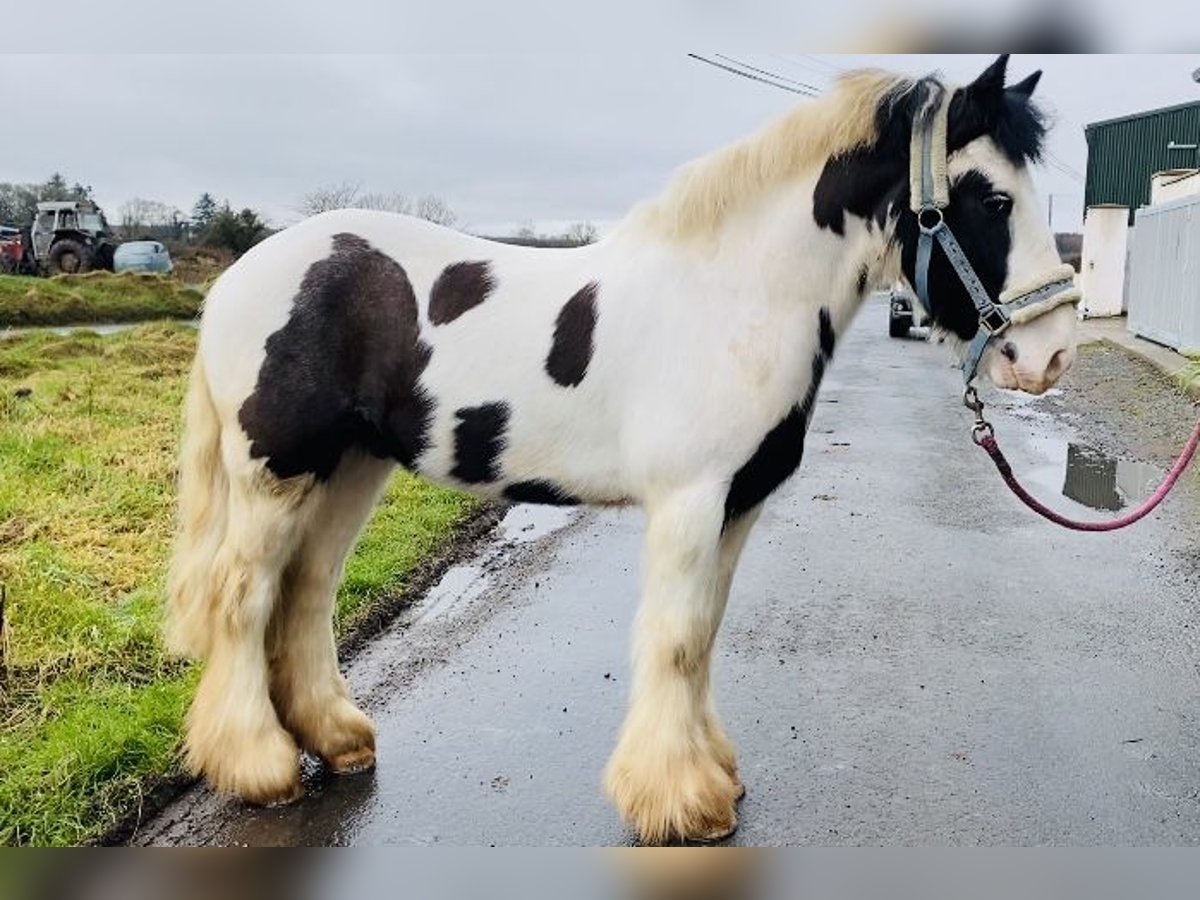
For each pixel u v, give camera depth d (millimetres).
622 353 3070
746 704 4055
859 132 3014
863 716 3945
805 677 4309
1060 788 3414
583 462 3180
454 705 4035
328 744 3477
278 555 3287
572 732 3814
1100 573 5691
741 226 3070
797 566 5848
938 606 5172
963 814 3254
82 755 3338
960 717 3932
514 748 3689
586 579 5648
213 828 3162
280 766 3270
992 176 2912
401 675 4312
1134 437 9695
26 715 3674
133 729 3512
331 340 3199
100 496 6109
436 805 3307
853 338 20219
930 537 6418
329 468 3297
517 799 3346
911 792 3391
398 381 3238
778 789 3416
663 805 3051
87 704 3727
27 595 4504
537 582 5586
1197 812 3271
